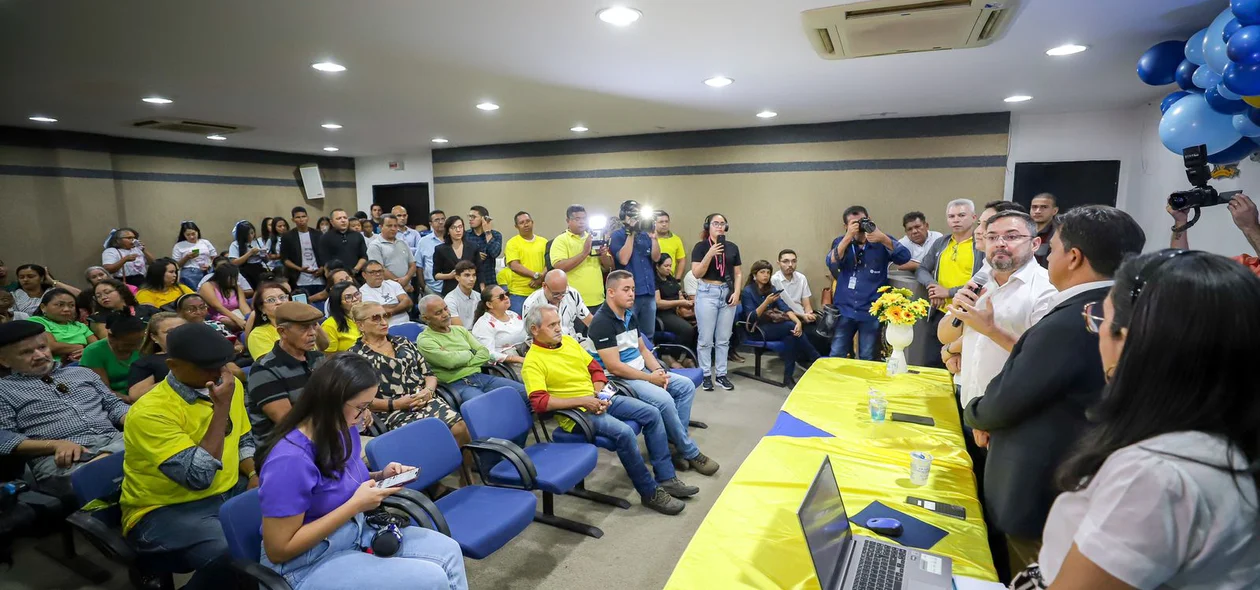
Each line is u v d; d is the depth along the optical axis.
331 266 5.34
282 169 8.83
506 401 2.66
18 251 6.44
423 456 2.20
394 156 9.09
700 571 1.41
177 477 1.90
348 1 2.39
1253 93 1.82
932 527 1.61
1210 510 0.67
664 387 3.37
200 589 1.82
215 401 1.98
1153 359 0.74
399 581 1.63
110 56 3.26
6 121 5.79
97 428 2.62
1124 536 0.70
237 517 1.66
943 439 2.22
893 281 4.58
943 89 4.19
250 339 3.20
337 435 1.71
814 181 6.06
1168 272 0.75
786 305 5.16
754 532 1.58
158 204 7.56
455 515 2.08
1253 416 0.68
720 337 4.82
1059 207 5.24
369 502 1.72
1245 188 3.02
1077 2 2.36
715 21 2.63
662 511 2.83
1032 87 4.10
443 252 5.52
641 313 4.80
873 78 3.82
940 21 2.57
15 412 2.44
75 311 3.69
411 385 3.09
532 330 2.94
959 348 2.72
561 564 2.43
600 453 3.55
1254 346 0.68
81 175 6.79
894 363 3.02
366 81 3.91
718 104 4.83
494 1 2.38
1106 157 5.05
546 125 6.08
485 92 4.28
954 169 5.50
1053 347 1.47
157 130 6.38
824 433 2.29
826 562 1.33
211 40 2.94
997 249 2.19
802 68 3.53
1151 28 2.71
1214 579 0.69
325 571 1.64
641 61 3.37
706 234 4.96
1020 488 1.58
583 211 4.74
